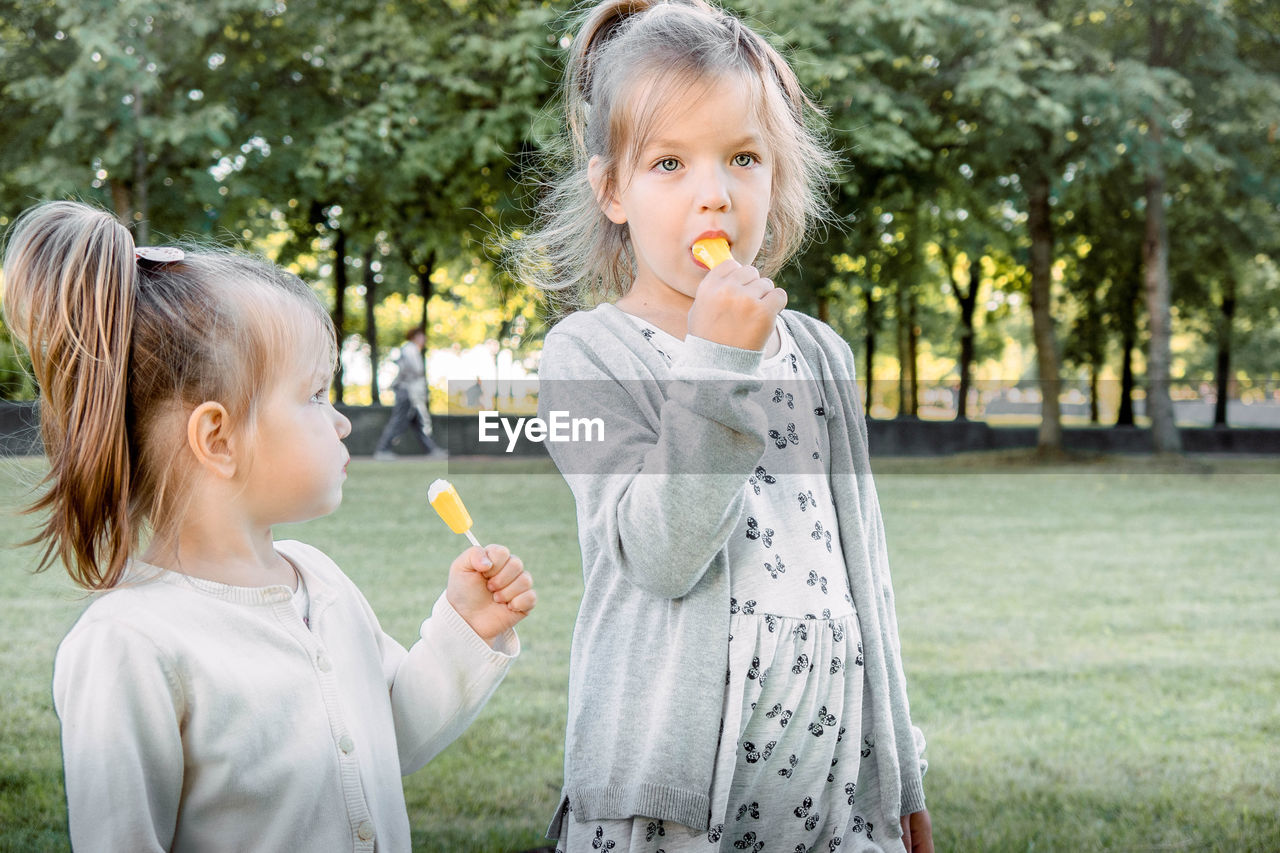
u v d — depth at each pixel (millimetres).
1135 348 19594
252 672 1250
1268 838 2758
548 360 1472
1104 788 3125
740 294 1236
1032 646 4824
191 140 12727
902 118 12938
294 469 1315
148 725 1179
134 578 1256
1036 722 3756
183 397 1271
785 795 1403
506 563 1482
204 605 1250
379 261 21219
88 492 1248
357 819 1297
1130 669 4465
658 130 1387
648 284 1515
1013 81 13266
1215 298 19781
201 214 13641
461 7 13805
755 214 1419
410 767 1495
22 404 1387
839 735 1444
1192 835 2768
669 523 1229
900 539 7914
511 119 12602
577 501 1407
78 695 1173
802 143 1671
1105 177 16297
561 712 3670
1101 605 5699
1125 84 13891
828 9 13000
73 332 1247
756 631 1382
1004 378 34438
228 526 1304
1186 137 15367
